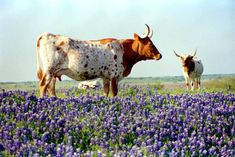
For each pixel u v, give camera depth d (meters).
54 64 16.30
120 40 17.97
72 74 16.81
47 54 16.25
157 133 10.74
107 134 10.75
